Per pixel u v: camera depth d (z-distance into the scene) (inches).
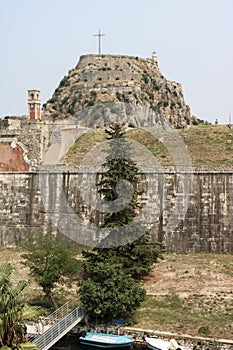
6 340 1374.3
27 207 3011.8
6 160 3277.6
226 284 2252.7
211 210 2714.1
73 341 1914.4
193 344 1802.4
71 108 5841.5
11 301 1411.2
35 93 3934.5
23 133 3363.7
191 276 2358.5
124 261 2308.1
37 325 1889.8
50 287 2064.5
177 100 6771.7
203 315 1995.6
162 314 2011.6
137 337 1886.1
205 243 2704.2
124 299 1946.4
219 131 3720.5
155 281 2330.2
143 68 6771.7
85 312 1971.0
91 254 2322.8
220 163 3213.6
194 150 3454.7
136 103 5846.5
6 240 3014.3
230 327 1884.8
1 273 1464.1
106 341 1849.2
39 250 2119.8
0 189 3061.0
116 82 6003.9
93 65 6496.1
